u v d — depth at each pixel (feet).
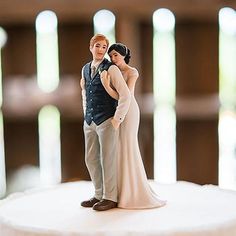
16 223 4.82
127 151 5.27
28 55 12.78
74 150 13.28
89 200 5.40
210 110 11.51
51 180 13.17
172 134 12.98
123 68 5.33
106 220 4.83
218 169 13.07
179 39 12.60
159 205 5.28
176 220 4.78
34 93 11.84
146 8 10.72
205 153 13.05
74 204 5.48
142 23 12.41
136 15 11.39
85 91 5.41
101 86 5.22
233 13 12.09
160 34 12.53
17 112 11.88
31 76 12.79
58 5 10.68
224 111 11.76
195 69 12.66
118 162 5.27
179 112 11.55
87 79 5.35
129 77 5.29
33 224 4.76
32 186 12.76
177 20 12.46
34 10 10.73
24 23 12.45
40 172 13.34
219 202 5.46
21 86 12.00
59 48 12.74
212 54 12.57
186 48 12.61
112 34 12.10
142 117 11.78
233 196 5.74
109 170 5.24
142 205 5.23
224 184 13.05
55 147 13.29
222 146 12.92
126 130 5.27
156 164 13.00
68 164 13.33
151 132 12.74
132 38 11.24
